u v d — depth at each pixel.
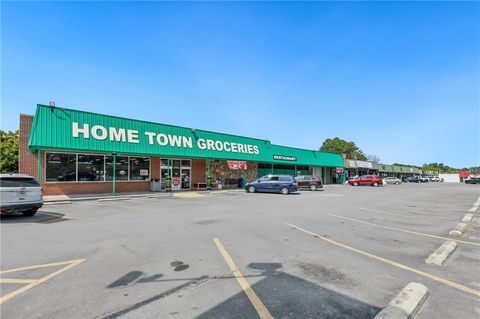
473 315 3.93
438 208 15.84
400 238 8.38
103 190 21.09
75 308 4.05
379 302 4.27
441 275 5.42
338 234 8.83
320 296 4.46
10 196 11.02
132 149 20.95
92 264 5.92
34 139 16.72
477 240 8.27
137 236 8.36
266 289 4.71
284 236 8.48
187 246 7.30
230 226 9.93
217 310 4.00
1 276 5.27
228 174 31.75
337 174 53.53
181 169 26.77
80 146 18.33
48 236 8.33
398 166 82.50
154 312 3.93
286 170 40.84
